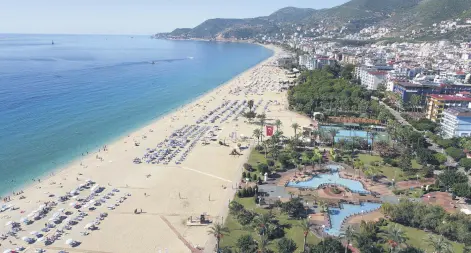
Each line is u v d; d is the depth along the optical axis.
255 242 139.12
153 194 184.88
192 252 138.12
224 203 176.25
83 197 179.88
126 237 147.25
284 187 192.50
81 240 144.38
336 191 185.62
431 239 133.00
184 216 164.38
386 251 134.88
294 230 150.75
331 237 140.62
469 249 136.25
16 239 143.88
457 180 184.75
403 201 165.62
